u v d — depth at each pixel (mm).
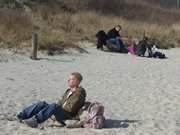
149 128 19031
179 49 58375
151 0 116500
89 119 18703
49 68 34750
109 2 84500
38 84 28172
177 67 39906
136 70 36562
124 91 27344
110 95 25953
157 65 40531
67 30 54719
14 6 60281
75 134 17703
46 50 41344
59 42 44531
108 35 48781
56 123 19000
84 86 28516
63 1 72000
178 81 31781
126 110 22219
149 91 27562
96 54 45250
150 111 22188
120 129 18703
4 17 47344
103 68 36719
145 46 47125
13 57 37438
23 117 18766
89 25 60281
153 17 86688
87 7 77125
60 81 29688
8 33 43125
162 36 64188
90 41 50906
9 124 18703
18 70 32750
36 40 38156
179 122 20188
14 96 24188
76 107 18938
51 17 58938
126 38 56938
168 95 26391
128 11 85500
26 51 39594
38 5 64938
